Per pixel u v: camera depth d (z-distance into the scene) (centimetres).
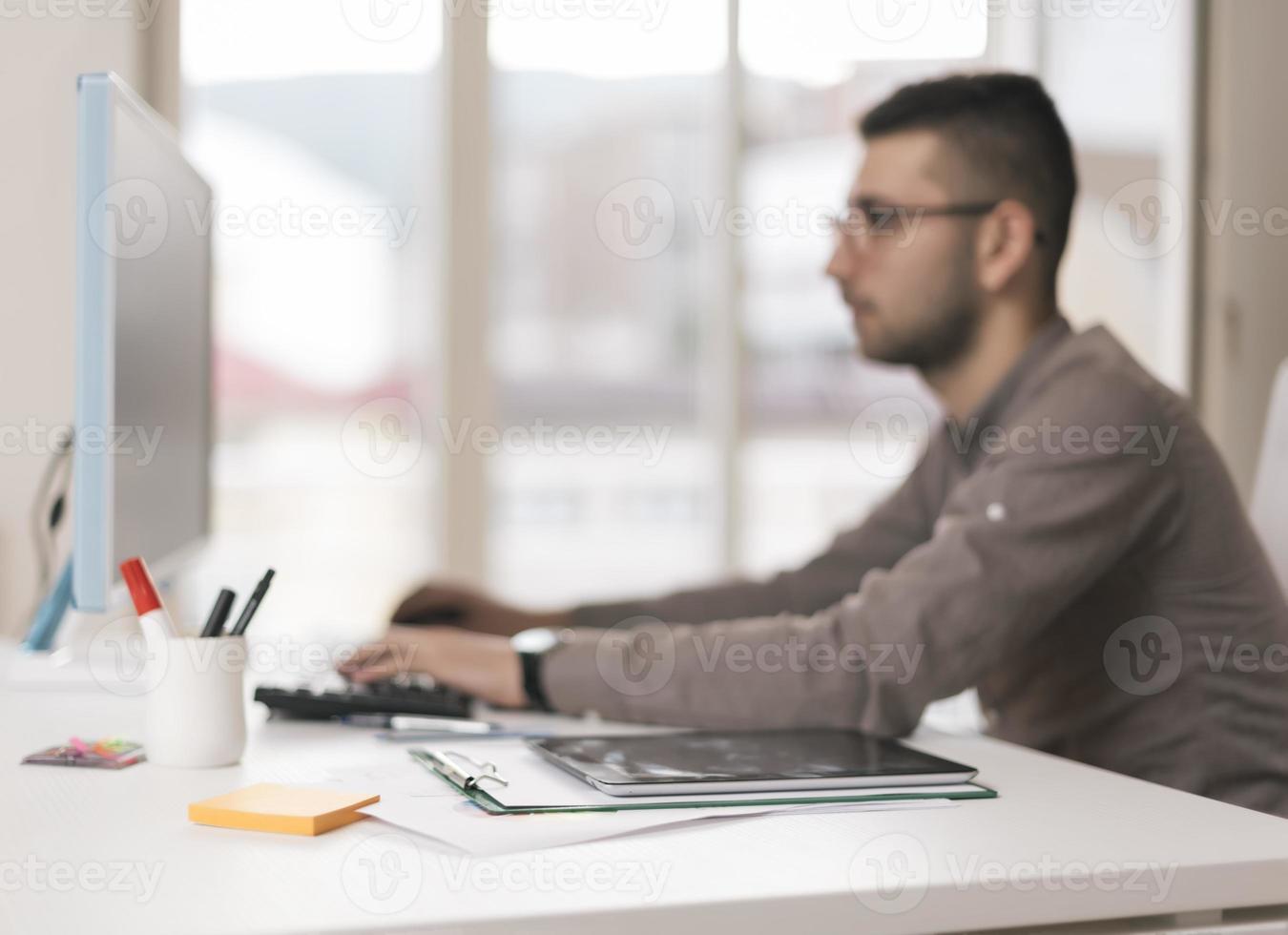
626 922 55
